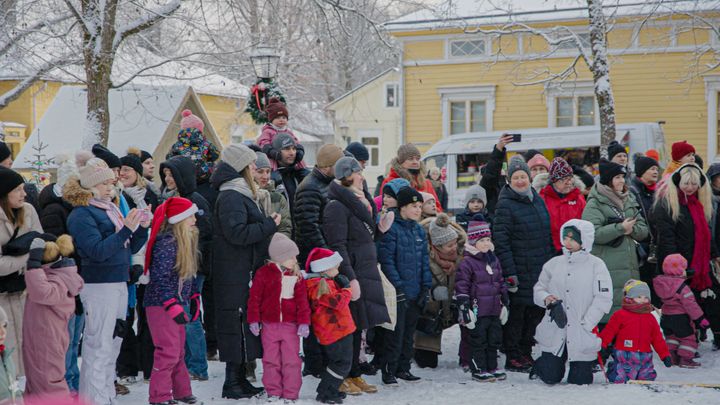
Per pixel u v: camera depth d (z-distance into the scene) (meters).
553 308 7.02
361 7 16.94
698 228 8.34
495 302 7.38
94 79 13.42
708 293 8.38
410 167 8.39
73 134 21.23
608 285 7.02
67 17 14.38
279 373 6.43
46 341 5.63
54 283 5.62
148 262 6.16
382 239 7.18
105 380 6.00
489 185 8.92
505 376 7.42
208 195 7.73
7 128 27.67
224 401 6.42
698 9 18.47
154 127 19.72
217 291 6.48
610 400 6.19
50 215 6.24
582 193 9.96
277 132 8.88
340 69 39.50
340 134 40.22
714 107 24.23
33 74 15.95
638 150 20.34
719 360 8.22
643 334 7.01
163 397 6.14
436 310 7.80
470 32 20.19
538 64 25.62
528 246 7.81
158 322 6.16
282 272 6.40
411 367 8.20
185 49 15.66
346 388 6.72
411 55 27.00
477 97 26.50
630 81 24.92
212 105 29.08
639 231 7.85
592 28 16.33
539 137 20.95
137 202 7.29
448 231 7.74
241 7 15.48
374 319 6.75
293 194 7.87
